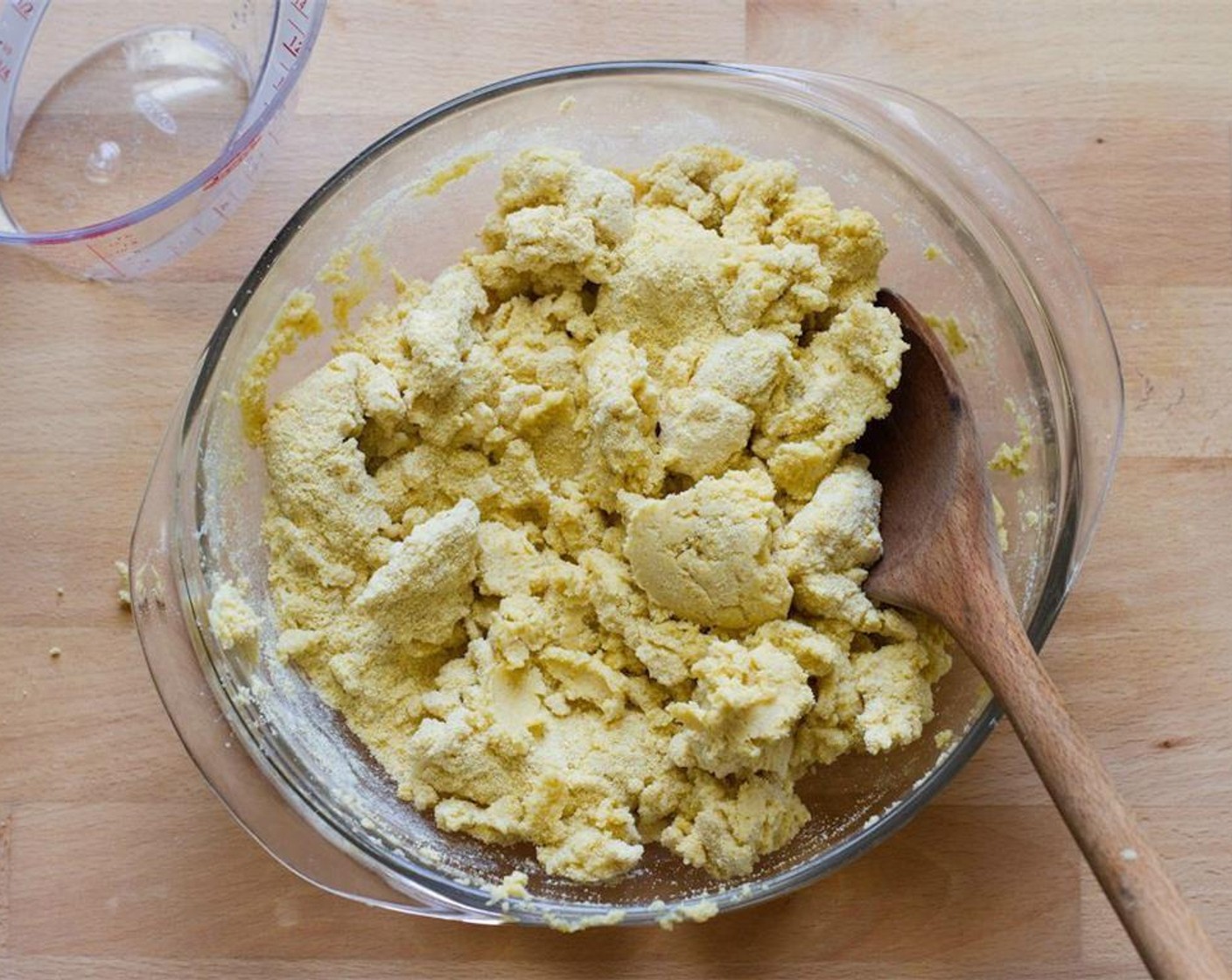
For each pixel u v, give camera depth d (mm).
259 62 491
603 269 421
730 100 430
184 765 445
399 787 415
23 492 455
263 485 431
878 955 432
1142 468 452
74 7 493
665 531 401
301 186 465
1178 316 456
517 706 414
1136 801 437
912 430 411
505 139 439
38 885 439
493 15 468
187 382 458
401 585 406
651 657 407
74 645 449
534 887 408
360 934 436
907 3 468
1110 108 464
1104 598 447
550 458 428
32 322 460
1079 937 431
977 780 439
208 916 437
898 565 398
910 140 422
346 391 419
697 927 434
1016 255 417
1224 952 427
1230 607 445
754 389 406
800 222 418
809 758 406
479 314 436
